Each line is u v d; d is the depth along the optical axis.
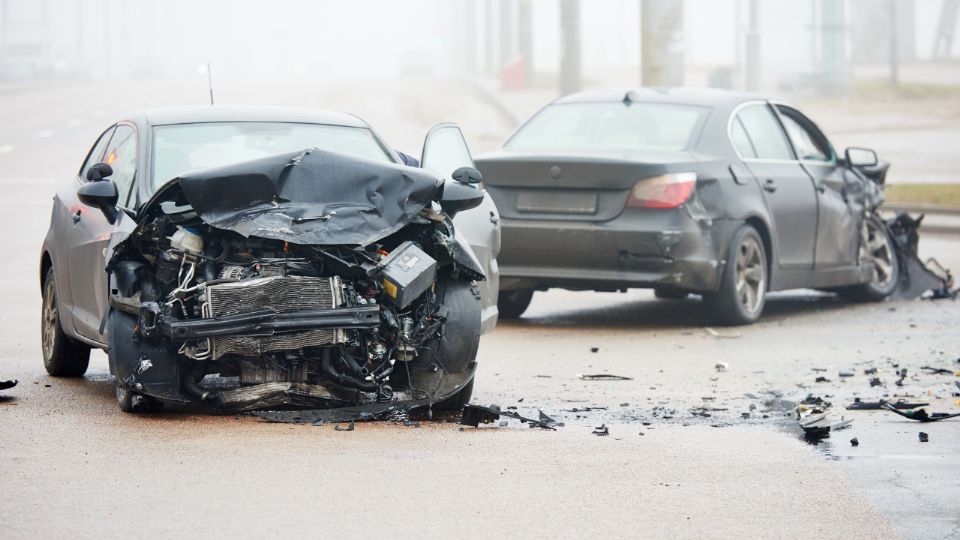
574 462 14.68
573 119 27.05
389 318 16.12
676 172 24.58
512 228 25.05
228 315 15.44
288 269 15.76
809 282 27.89
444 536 11.88
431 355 16.70
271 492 13.26
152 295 15.76
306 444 15.27
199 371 16.08
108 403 17.59
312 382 16.45
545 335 24.89
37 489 13.30
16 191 54.25
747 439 15.99
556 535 11.96
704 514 12.70
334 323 15.56
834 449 15.48
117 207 17.05
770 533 12.11
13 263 34.81
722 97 27.12
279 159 16.16
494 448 15.29
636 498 13.23
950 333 25.30
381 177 16.23
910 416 17.19
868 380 20.16
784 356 22.45
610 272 24.73
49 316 20.06
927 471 14.46
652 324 26.45
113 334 15.95
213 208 15.78
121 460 14.45
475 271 16.77
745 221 25.78
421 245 16.69
